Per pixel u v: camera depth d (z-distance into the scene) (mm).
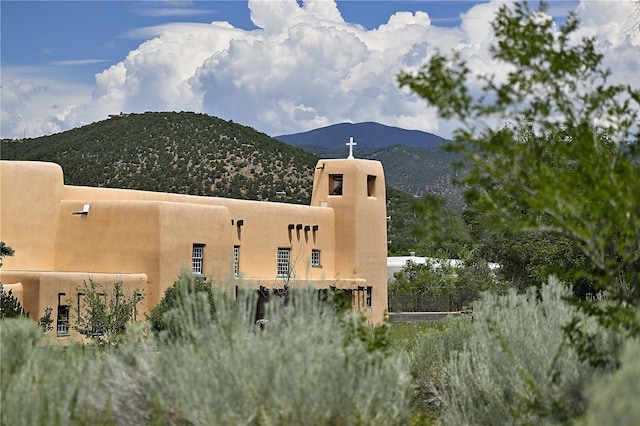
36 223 40281
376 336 10781
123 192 43625
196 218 40969
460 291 60812
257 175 110500
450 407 12953
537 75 10258
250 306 11281
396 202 115312
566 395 10930
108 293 35250
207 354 10242
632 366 7578
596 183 10031
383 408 10312
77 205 40625
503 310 12977
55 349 11484
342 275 53156
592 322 12492
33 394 9547
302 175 113125
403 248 101062
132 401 10414
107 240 39844
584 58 10594
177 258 39750
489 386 12148
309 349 9977
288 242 49688
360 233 53531
